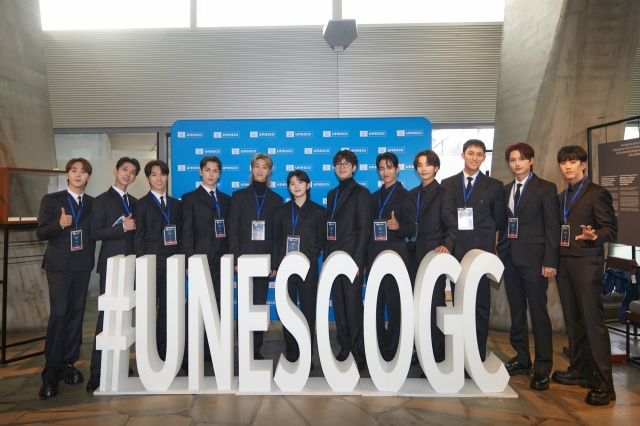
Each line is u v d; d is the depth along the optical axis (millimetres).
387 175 3119
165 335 3066
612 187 3561
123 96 5215
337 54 5211
